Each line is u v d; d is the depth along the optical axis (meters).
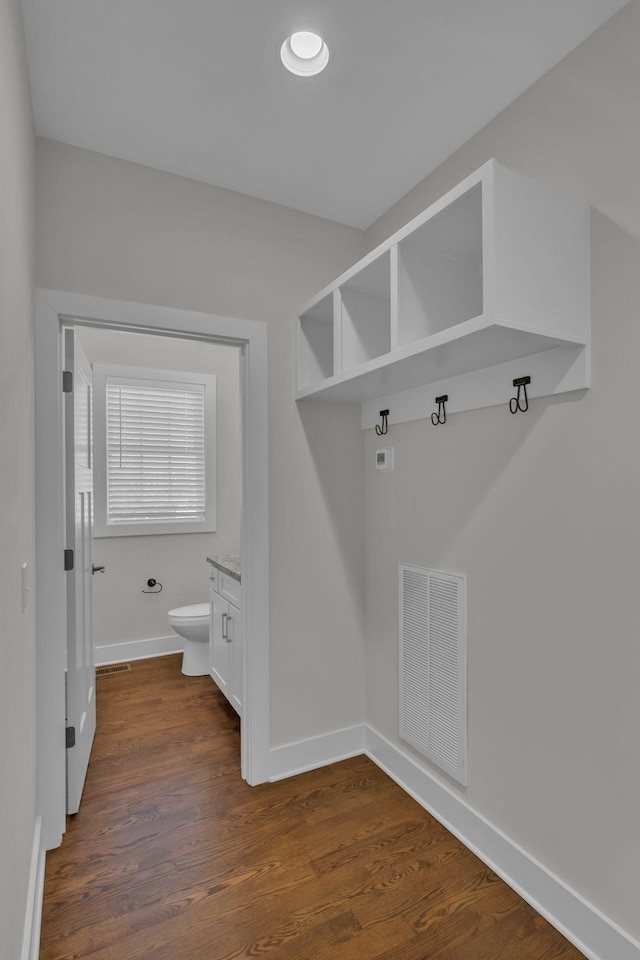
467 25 1.47
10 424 1.21
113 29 1.49
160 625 3.92
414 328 1.73
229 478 4.21
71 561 2.06
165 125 1.89
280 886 1.70
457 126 1.91
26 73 1.58
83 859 1.81
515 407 1.71
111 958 1.44
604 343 1.45
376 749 2.49
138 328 2.12
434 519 2.11
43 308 1.91
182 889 1.68
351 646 2.56
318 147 2.02
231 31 1.50
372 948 1.48
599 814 1.46
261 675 2.31
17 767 1.28
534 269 1.39
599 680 1.46
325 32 1.50
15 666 1.26
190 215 2.20
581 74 1.53
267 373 2.34
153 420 3.92
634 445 1.38
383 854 1.85
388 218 2.46
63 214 1.96
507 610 1.76
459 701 1.95
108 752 2.54
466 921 1.57
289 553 2.39
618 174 1.42
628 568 1.39
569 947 1.49
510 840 1.73
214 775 2.35
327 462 2.49
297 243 2.44
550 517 1.61
